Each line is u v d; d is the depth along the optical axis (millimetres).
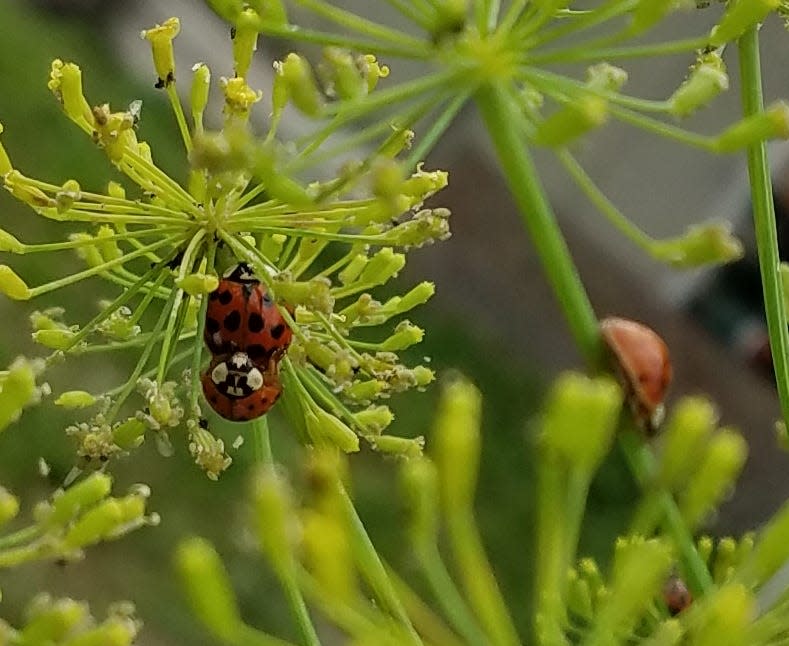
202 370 90
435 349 302
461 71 61
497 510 271
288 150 62
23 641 55
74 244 77
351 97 64
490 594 51
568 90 62
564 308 61
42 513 60
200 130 76
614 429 61
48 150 271
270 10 61
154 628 202
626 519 267
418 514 51
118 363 219
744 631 49
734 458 51
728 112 271
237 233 78
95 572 201
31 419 204
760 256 73
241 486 225
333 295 82
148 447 220
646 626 66
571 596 69
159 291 83
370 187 58
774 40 262
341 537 49
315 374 87
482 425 290
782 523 50
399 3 61
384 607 55
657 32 251
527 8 66
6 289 75
